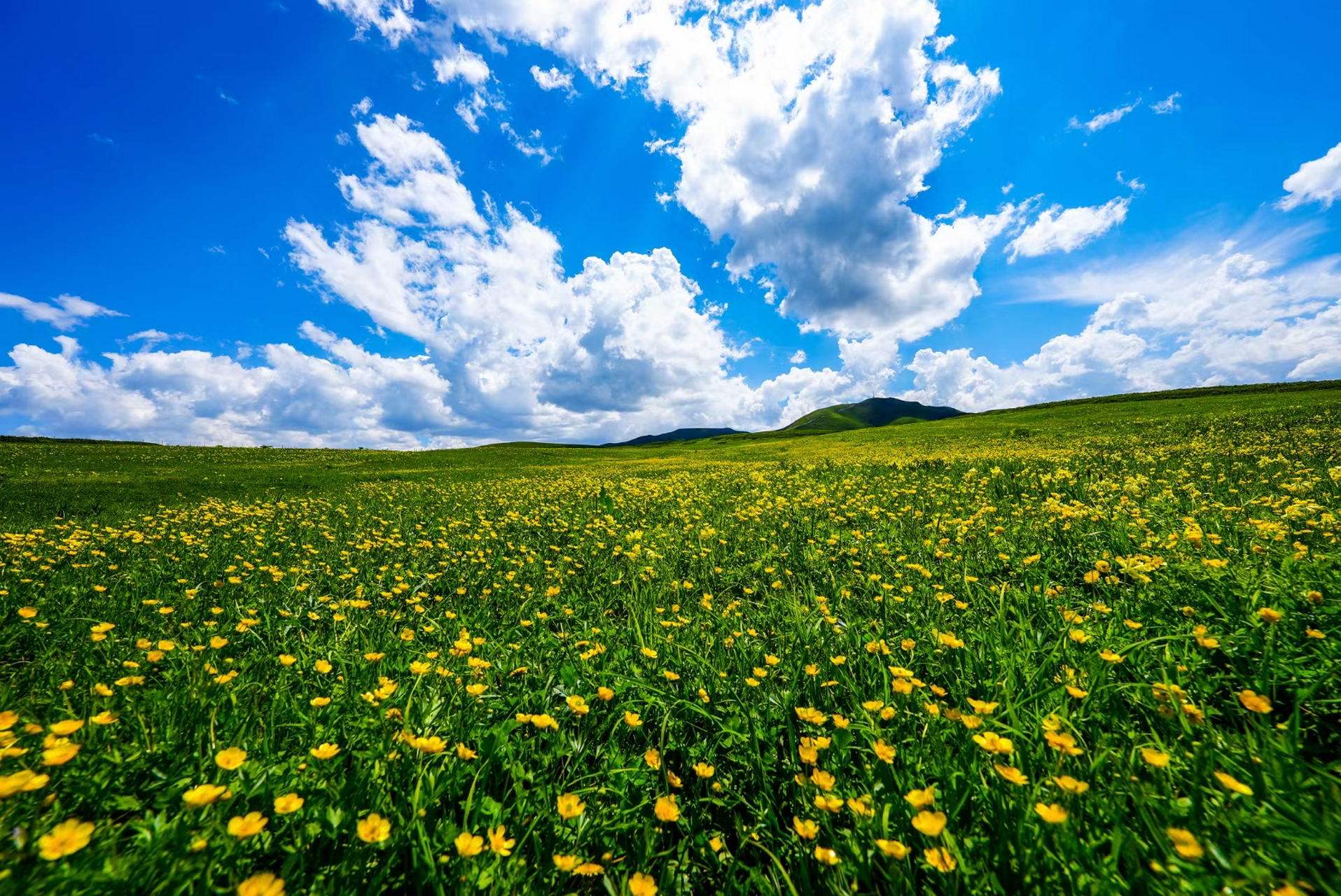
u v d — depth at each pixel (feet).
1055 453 56.34
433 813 6.01
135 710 7.92
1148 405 162.50
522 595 16.78
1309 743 6.53
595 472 93.91
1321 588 9.75
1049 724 6.64
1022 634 10.23
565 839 5.84
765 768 7.15
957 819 5.57
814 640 11.30
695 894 5.63
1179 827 5.20
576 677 9.77
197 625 13.75
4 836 4.67
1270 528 13.83
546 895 4.98
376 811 5.73
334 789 5.89
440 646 12.14
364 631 12.96
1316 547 13.34
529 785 6.79
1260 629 8.69
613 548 22.49
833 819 6.00
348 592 17.15
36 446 133.28
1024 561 15.37
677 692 9.16
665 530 26.37
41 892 4.19
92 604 15.34
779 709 8.37
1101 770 6.05
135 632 12.96
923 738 7.06
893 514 25.63
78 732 6.89
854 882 5.06
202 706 7.93
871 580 15.15
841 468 59.36
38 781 4.90
